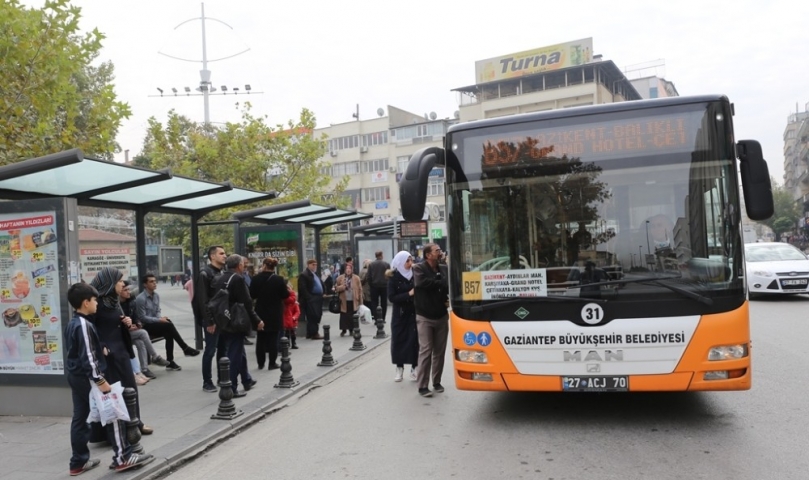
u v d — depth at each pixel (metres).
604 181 5.86
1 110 9.98
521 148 6.07
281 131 22.73
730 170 5.64
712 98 5.77
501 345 5.84
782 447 5.17
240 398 8.09
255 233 14.27
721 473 4.63
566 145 5.98
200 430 6.58
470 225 6.12
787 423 5.85
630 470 4.78
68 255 7.04
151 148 32.47
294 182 22.58
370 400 7.79
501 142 6.12
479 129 6.20
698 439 5.46
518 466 5.00
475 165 6.17
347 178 25.38
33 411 7.23
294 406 7.86
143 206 10.68
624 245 5.71
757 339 10.72
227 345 8.23
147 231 24.03
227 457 5.85
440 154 6.18
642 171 5.80
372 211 60.94
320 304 13.98
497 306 5.88
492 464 5.08
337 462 5.42
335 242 37.78
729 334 5.41
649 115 5.84
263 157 22.12
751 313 14.36
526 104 57.94
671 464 4.87
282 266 14.23
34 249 7.11
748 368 5.41
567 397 7.24
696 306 5.46
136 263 10.64
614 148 5.88
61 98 10.67
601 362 5.59
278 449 5.96
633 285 5.60
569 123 6.00
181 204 11.79
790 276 16.08
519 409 6.82
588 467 4.88
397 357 8.75
